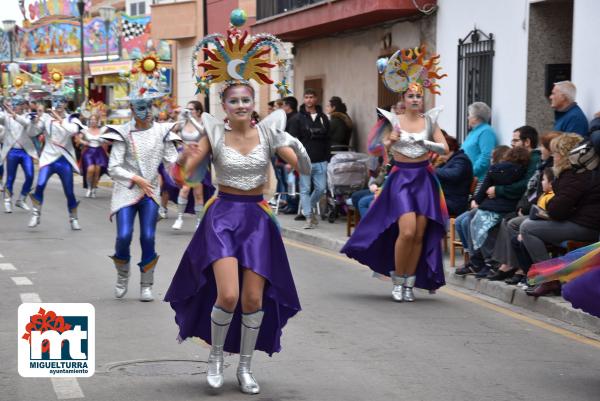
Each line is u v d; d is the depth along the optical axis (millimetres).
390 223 9508
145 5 40188
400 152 9594
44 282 10438
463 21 14352
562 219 8984
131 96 9234
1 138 18875
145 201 9312
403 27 16234
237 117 6172
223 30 25531
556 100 10852
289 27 18781
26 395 6020
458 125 14523
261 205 6258
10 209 18484
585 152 8180
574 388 6375
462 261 11836
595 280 6469
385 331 8086
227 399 5980
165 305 9125
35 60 39906
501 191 10172
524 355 7301
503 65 13289
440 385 6379
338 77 19000
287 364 6902
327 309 9070
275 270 6273
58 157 15477
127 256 9383
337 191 15516
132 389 6172
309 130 15023
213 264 6059
